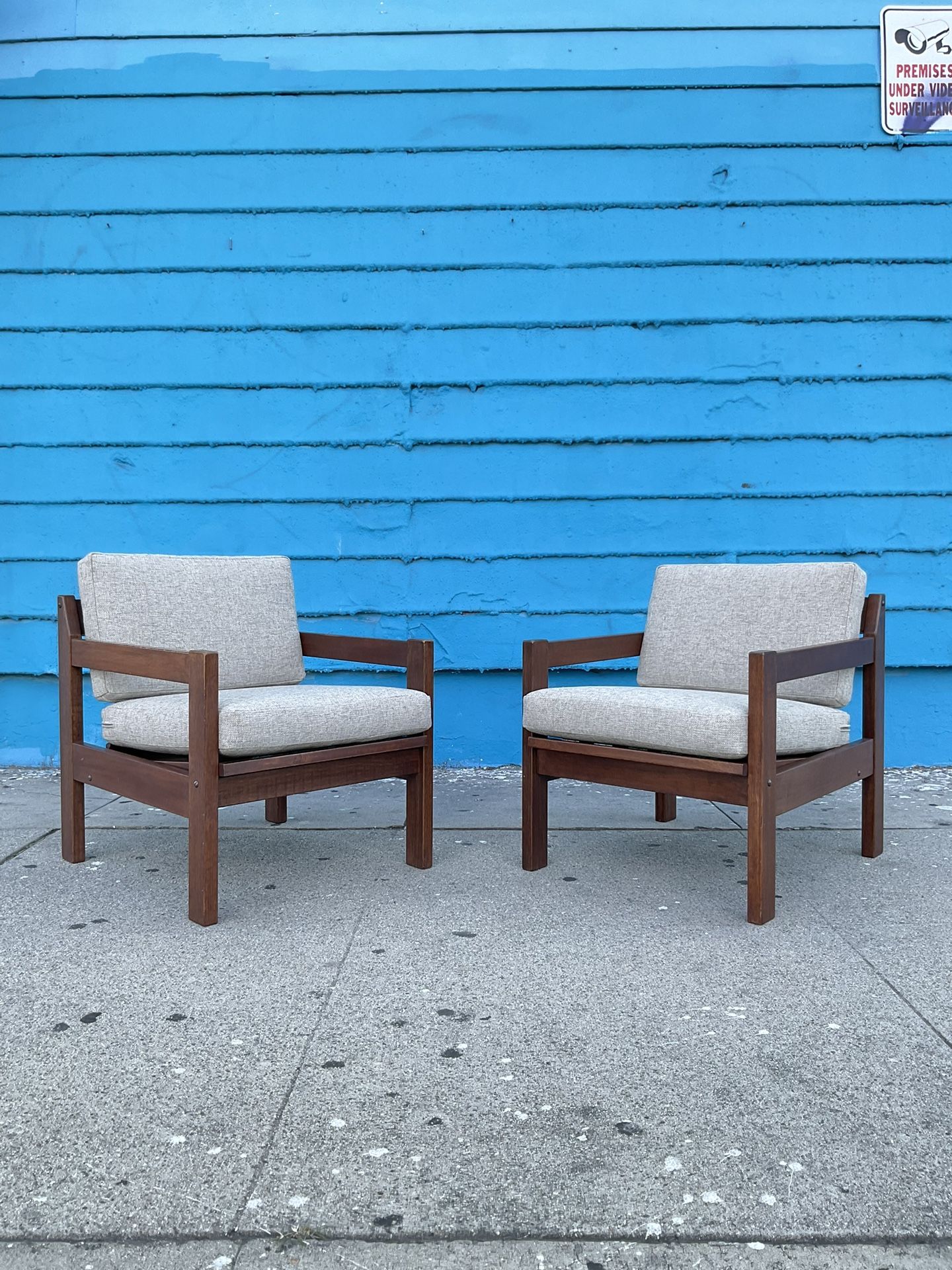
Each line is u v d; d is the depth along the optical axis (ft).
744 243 12.00
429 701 8.13
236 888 7.63
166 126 11.99
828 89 11.91
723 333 12.07
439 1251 3.44
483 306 12.06
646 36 11.87
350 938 6.53
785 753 7.29
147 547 12.25
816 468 12.13
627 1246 3.46
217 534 12.24
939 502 12.10
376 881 7.83
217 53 11.95
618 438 12.12
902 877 7.93
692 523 12.17
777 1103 4.43
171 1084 4.59
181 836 9.20
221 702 7.08
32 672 12.21
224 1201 3.71
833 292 12.03
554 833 9.43
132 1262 3.39
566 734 7.78
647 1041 5.04
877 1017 5.32
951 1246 3.47
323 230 12.05
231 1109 4.37
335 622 12.29
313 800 10.89
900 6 11.82
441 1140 4.12
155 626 8.45
